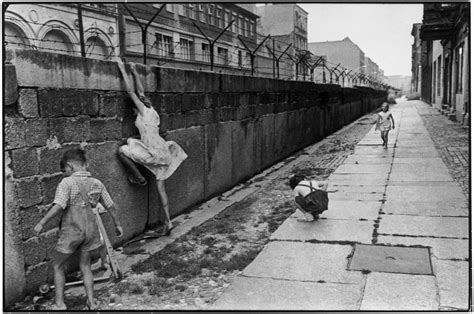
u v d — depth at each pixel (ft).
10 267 14.08
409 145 46.70
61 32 40.81
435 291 14.29
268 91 39.37
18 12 40.22
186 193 25.90
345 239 19.19
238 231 21.47
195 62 39.63
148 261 17.69
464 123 59.47
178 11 42.68
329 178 32.17
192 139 26.35
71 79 16.67
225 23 46.93
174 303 14.24
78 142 17.10
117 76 19.38
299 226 21.27
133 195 20.71
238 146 33.17
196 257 18.12
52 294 15.02
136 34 37.35
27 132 14.75
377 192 27.04
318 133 58.85
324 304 13.75
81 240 13.38
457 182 28.71
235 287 15.21
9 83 13.97
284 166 40.50
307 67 57.47
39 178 15.19
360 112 101.81
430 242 18.38
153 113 20.38
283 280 15.56
